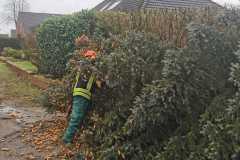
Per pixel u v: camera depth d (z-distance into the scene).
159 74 5.90
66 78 7.66
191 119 5.38
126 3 23.23
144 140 5.73
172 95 5.25
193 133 5.16
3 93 13.61
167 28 7.63
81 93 6.33
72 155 6.90
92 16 13.57
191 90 5.30
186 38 6.29
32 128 8.92
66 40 14.23
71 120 6.39
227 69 5.43
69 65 7.22
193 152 4.95
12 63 21.39
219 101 5.12
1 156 7.18
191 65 5.28
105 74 6.30
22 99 12.55
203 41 5.37
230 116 4.65
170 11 8.00
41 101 8.46
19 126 9.17
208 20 6.04
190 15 7.09
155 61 6.13
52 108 8.34
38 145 7.73
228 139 4.65
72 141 6.70
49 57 15.30
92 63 6.41
